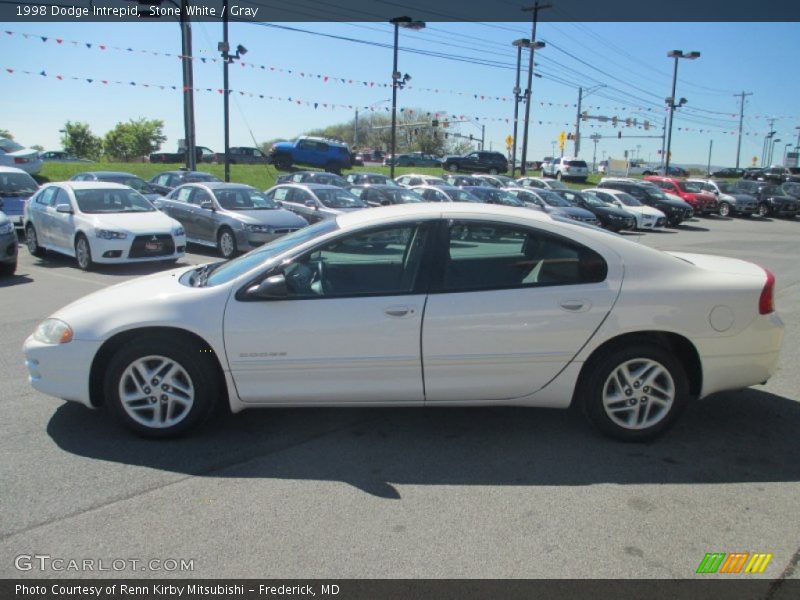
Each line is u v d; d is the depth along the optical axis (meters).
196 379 4.07
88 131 64.69
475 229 4.06
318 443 4.17
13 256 10.29
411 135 86.12
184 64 22.97
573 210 22.91
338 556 2.93
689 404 4.97
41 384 4.20
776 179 52.09
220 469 3.79
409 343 3.96
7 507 3.32
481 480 3.68
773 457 4.02
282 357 3.98
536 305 3.97
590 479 3.70
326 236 4.09
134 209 12.16
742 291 4.06
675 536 3.12
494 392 4.07
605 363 4.06
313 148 37.81
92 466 3.79
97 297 4.35
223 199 14.26
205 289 4.09
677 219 27.20
